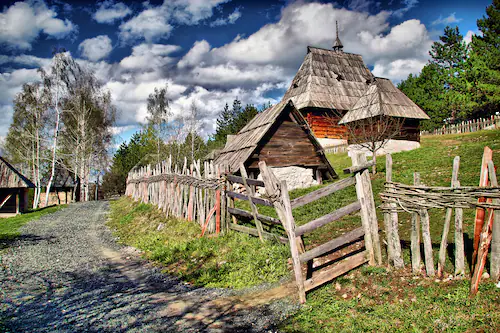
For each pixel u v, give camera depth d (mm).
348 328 4691
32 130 39406
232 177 10141
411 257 6055
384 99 26344
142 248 11094
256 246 8711
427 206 5758
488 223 5016
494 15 39812
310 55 39844
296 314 5352
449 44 55062
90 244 12773
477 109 43406
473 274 5074
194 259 8805
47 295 6824
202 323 5262
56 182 47531
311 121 34094
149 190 21328
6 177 27594
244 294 6438
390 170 6352
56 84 37125
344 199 12812
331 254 7645
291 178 18281
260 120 20000
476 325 4262
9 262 10016
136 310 5875
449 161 15602
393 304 5180
